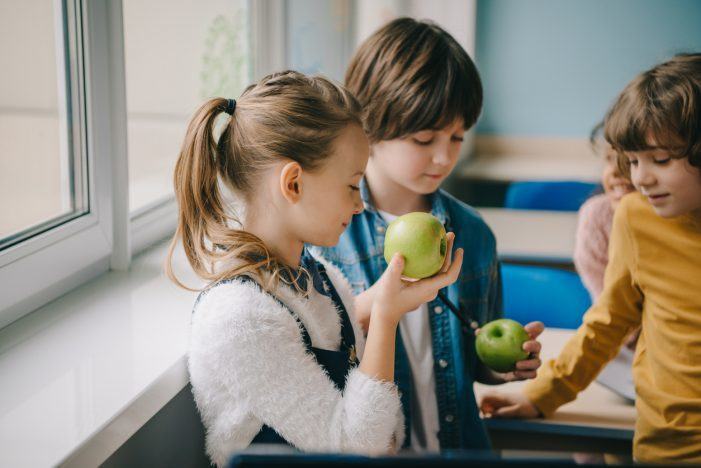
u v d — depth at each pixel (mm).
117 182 1422
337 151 1021
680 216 1309
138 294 1327
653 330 1349
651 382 1354
